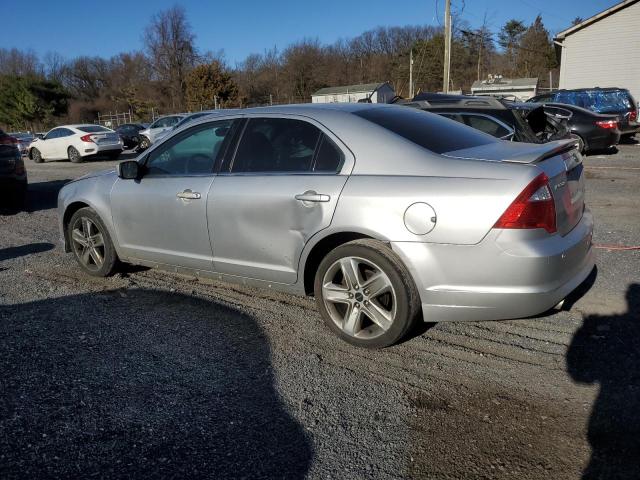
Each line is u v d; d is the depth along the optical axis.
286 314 4.08
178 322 3.98
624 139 17.22
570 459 2.37
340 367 3.26
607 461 2.35
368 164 3.35
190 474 2.35
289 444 2.55
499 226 2.91
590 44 25.25
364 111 3.73
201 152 4.18
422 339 3.58
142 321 4.02
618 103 16.44
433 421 2.69
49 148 20.28
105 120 68.69
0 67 85.06
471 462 2.38
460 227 2.98
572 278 3.20
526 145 3.49
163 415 2.80
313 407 2.84
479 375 3.10
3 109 63.66
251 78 73.69
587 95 16.69
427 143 3.41
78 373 3.25
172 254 4.32
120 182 4.64
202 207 3.99
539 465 2.35
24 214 8.73
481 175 3.02
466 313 3.08
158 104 68.12
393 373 3.17
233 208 3.80
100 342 3.67
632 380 2.96
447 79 28.00
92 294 4.62
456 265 3.02
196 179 4.09
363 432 2.62
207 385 3.09
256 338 3.68
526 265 2.91
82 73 83.62
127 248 4.66
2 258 5.91
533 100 17.98
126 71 80.12
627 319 3.70
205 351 3.51
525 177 2.92
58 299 4.52
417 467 2.36
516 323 3.75
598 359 3.21
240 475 2.34
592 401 2.79
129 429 2.69
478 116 7.12
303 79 73.62
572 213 3.33
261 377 3.17
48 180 13.70
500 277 2.95
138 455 2.49
